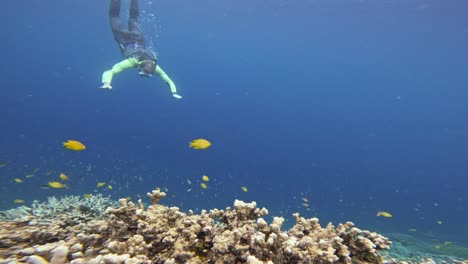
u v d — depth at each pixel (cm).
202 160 5128
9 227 382
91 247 296
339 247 333
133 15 1093
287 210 2191
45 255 263
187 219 352
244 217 348
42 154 3275
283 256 292
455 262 775
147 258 275
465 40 3697
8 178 1936
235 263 273
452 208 4588
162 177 2723
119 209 335
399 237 1545
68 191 1705
